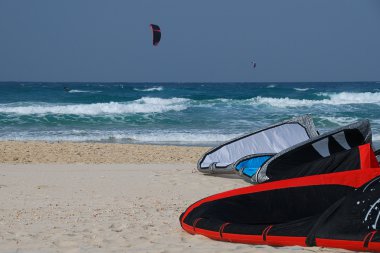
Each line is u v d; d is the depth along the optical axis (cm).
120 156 3003
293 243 1034
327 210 1042
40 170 2356
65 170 2358
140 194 1777
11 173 2244
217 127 4831
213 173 2222
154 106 5975
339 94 7550
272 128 2383
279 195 1169
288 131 2359
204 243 1105
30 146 3325
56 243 1118
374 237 945
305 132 2338
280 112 6044
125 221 1345
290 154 1884
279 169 1861
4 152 3061
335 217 1016
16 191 1816
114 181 2041
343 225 992
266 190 1196
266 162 1875
